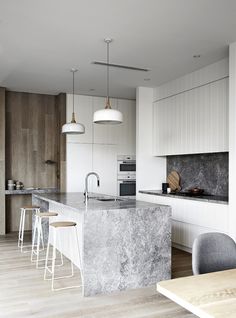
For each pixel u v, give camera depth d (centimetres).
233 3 281
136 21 318
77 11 297
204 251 207
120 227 323
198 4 283
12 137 640
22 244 496
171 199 505
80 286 332
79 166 643
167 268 343
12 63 448
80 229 386
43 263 412
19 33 346
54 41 369
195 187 540
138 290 321
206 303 137
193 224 458
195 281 163
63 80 541
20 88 607
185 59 431
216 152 449
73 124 439
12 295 307
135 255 329
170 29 336
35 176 659
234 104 370
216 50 398
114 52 405
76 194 502
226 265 212
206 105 460
